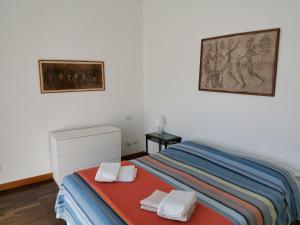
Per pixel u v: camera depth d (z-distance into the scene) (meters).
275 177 2.10
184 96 3.44
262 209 1.74
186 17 3.24
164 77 3.74
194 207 1.68
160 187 2.01
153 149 4.16
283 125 2.39
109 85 3.80
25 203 2.77
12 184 3.12
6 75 2.93
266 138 2.54
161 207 1.59
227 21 2.76
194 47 3.19
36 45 3.09
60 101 3.37
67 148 3.09
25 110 3.11
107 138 3.43
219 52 2.87
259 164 2.29
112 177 2.09
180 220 1.54
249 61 2.58
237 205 1.75
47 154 3.35
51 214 2.56
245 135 2.74
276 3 2.31
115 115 3.95
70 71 3.39
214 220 1.57
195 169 2.37
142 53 4.11
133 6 3.87
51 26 3.17
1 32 2.83
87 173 2.29
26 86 3.08
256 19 2.49
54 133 3.30
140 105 4.23
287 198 1.98
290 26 2.23
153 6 3.75
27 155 3.20
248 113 2.68
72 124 3.53
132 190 1.96
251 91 2.60
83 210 1.80
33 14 3.02
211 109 3.08
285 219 1.94
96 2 3.48
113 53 3.77
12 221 2.44
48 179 3.37
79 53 3.45
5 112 2.97
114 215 1.63
